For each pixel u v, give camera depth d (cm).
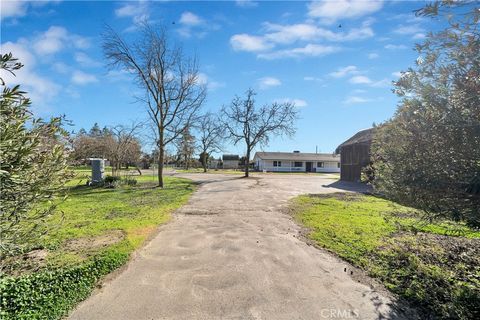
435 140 303
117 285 376
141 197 1240
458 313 302
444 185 292
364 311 313
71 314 307
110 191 1459
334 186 1911
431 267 427
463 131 275
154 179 2342
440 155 300
